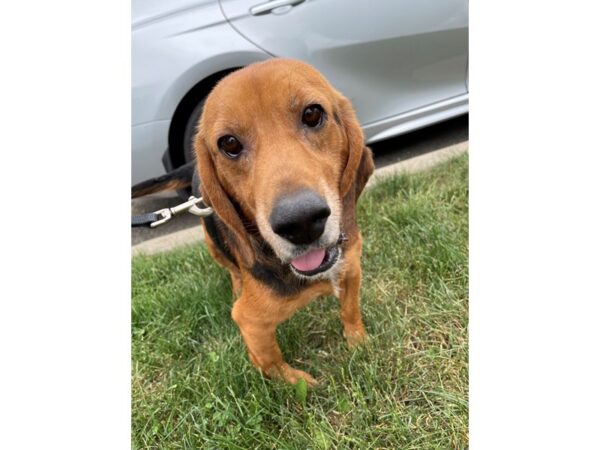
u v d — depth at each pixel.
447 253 0.54
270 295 0.39
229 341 0.50
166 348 0.52
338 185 0.37
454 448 0.38
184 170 0.54
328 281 0.40
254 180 0.32
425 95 0.76
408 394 0.43
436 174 0.72
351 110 0.38
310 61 0.69
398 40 0.71
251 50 0.67
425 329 0.49
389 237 0.60
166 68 0.66
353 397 0.43
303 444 0.39
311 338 0.51
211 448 0.40
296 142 0.32
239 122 0.33
